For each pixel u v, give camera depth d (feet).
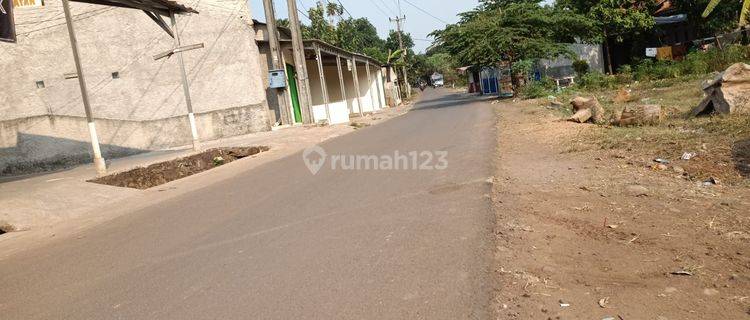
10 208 30.53
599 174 22.77
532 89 86.69
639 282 11.84
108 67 65.82
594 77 87.10
